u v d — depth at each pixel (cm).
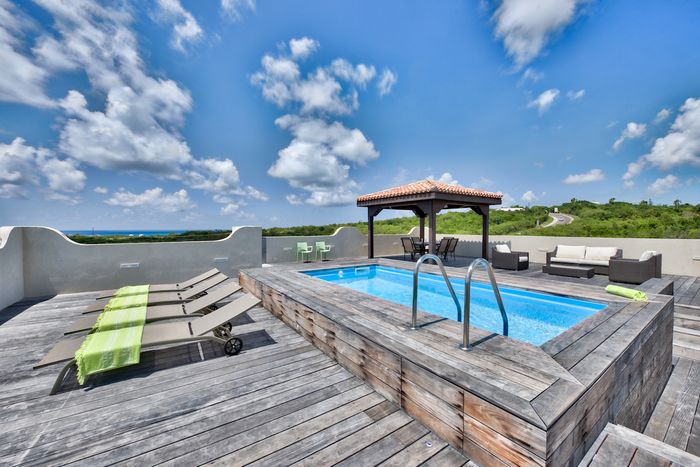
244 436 214
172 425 228
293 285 516
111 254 734
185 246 820
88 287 711
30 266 655
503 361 222
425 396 220
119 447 205
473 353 237
